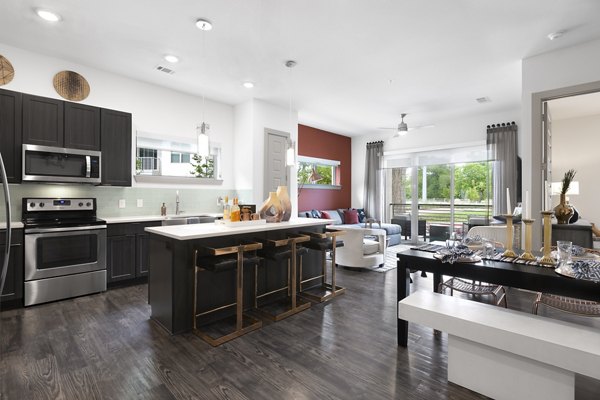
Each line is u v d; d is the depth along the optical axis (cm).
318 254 397
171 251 257
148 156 457
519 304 326
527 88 368
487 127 619
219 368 207
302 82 452
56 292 330
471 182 658
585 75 332
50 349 230
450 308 202
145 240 401
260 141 534
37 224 326
